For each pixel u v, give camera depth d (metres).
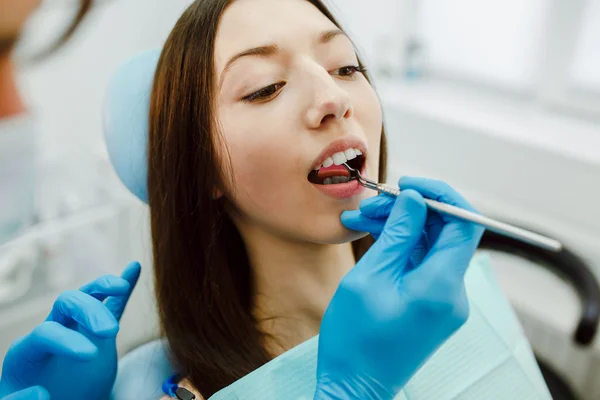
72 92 1.28
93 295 0.62
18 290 1.20
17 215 1.20
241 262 0.78
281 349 0.75
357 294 0.54
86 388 0.63
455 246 0.54
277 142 0.61
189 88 0.66
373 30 1.91
